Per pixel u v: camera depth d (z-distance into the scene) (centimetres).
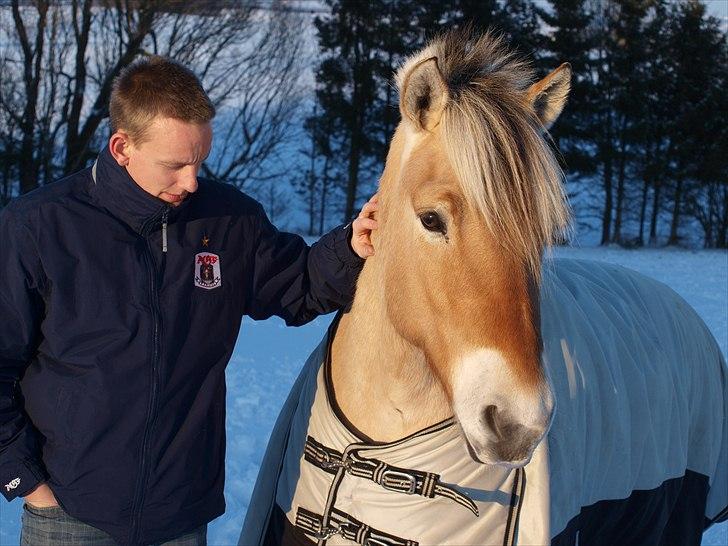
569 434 198
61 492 193
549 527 182
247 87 1823
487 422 161
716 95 2728
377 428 199
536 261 168
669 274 1655
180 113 183
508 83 185
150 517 199
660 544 281
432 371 185
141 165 188
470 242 167
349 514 196
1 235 188
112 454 192
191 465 203
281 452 233
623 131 2747
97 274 190
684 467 269
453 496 186
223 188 217
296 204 2894
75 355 190
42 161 1659
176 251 200
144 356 192
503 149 170
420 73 178
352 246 216
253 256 220
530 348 162
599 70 2753
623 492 230
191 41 1694
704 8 2755
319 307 232
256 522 228
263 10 1833
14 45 1633
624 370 240
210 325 204
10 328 188
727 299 1249
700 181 2798
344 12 2405
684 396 273
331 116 2533
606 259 2002
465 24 212
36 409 195
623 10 2719
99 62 1680
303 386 235
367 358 200
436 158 178
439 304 172
